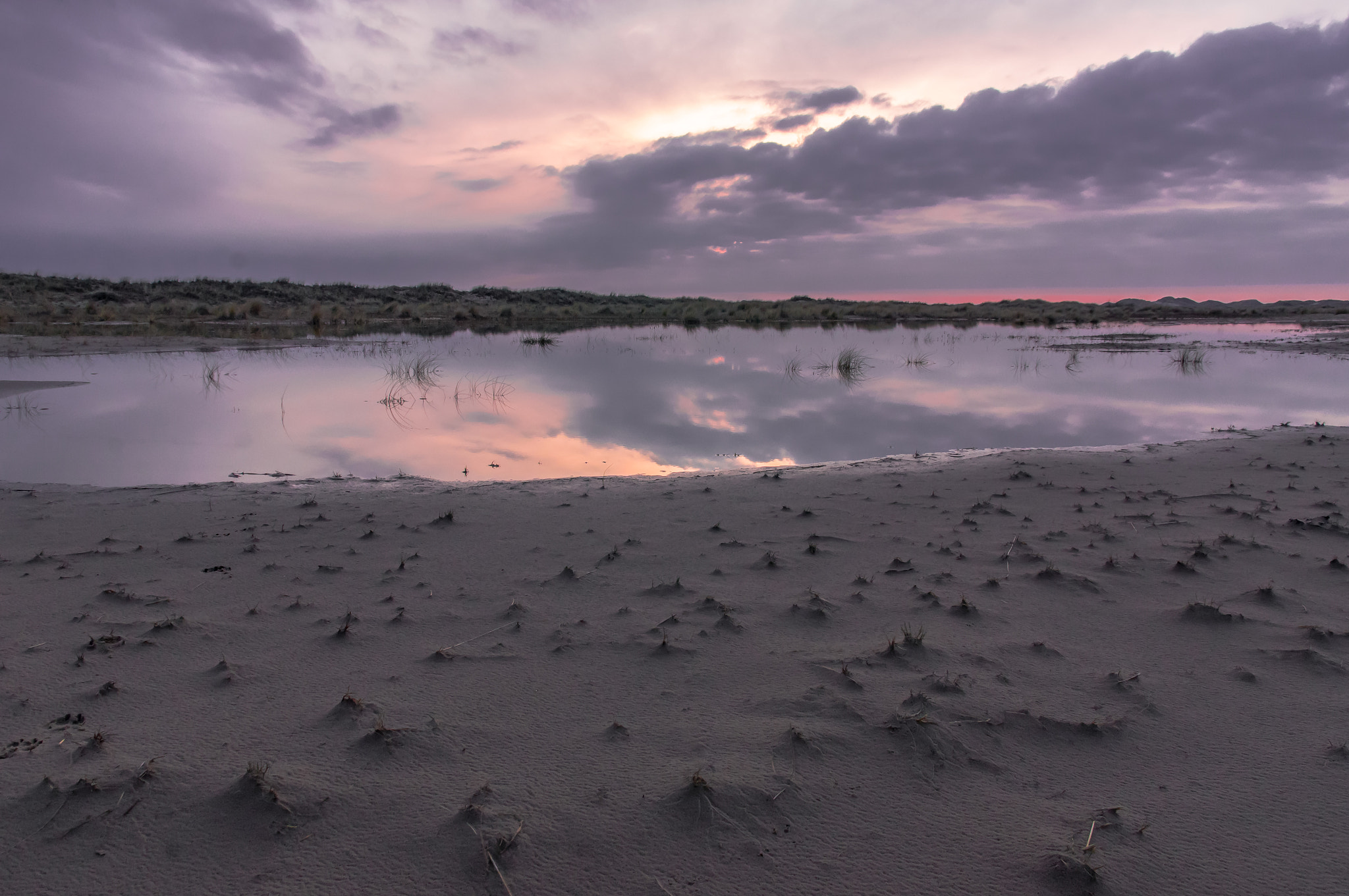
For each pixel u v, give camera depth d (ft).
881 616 10.59
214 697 8.36
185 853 6.01
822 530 14.71
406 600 11.16
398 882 5.72
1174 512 15.71
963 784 6.94
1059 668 9.11
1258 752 7.45
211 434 27.55
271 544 13.83
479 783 6.86
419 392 38.58
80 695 8.34
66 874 5.80
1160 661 9.30
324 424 29.78
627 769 7.07
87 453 24.13
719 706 8.21
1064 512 15.85
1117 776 7.10
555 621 10.43
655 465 22.89
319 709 8.10
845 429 29.19
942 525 14.96
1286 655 9.32
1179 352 58.54
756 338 78.28
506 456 24.31
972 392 38.99
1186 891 5.67
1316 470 19.27
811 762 7.18
